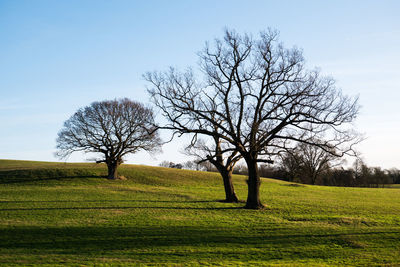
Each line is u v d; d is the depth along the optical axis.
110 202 39.47
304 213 33.53
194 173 76.56
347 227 26.30
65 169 68.56
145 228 24.97
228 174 40.72
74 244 19.78
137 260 16.25
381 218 31.11
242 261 16.41
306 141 32.34
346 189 68.50
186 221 28.09
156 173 72.06
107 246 19.38
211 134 34.56
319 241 21.16
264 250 18.78
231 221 28.33
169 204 38.56
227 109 34.78
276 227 25.92
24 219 27.94
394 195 58.56
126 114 62.75
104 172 68.06
